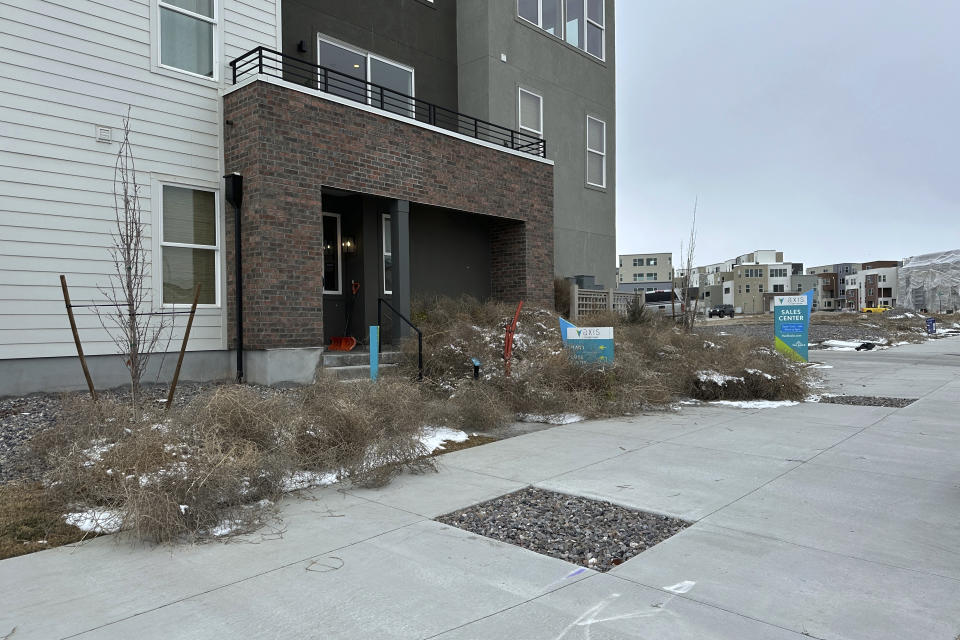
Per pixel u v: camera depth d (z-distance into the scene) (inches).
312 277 398.3
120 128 361.1
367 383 288.0
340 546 162.4
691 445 276.1
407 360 404.8
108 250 355.3
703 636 115.3
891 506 189.6
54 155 337.7
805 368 494.3
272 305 378.0
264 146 376.8
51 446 223.6
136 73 368.5
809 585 136.3
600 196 740.0
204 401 233.6
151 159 373.4
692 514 183.5
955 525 173.0
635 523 178.2
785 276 4854.8
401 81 569.9
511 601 130.4
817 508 188.1
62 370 339.3
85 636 117.0
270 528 176.4
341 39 516.1
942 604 127.0
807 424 324.5
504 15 619.2
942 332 1464.1
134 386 266.2
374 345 344.2
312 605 129.3
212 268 401.7
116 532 172.1
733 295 4913.9
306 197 396.5
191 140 390.0
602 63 751.1
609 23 770.8
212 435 202.8
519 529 174.7
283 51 472.1
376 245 515.8
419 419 279.1
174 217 384.8
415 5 583.5
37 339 331.3
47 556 157.2
